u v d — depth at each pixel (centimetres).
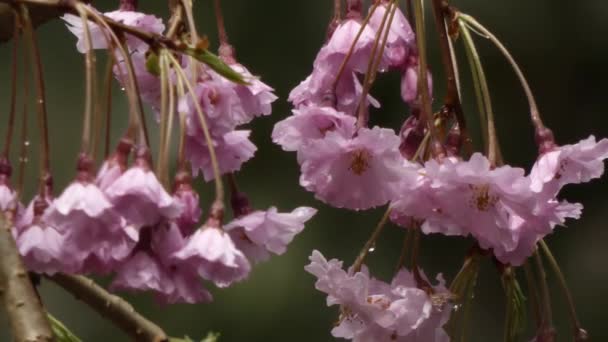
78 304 199
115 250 86
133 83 88
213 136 92
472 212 92
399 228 201
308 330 197
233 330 195
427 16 189
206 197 191
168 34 92
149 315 191
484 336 200
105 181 86
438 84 189
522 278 183
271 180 201
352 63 95
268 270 199
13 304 83
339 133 93
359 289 94
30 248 87
